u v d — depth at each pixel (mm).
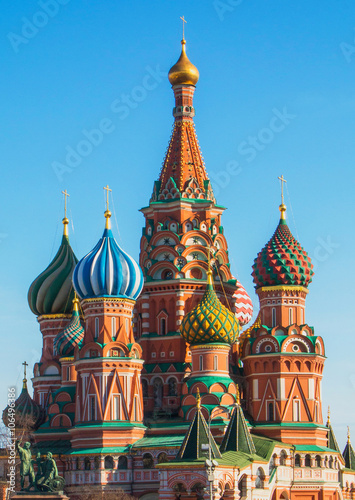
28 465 186125
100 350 196750
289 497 199375
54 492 184000
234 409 190375
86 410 195750
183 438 194250
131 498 185875
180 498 173000
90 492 189625
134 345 199375
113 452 192500
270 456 191125
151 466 192375
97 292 199500
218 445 193125
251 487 181375
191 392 199750
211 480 153000
